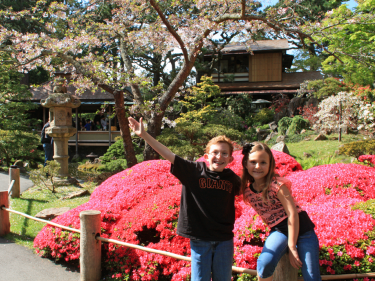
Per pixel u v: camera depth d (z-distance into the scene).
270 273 2.15
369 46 13.60
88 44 9.57
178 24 9.58
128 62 10.33
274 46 22.86
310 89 18.48
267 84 22.33
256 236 3.07
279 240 2.25
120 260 3.35
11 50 9.60
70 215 3.95
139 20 10.63
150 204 3.72
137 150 12.72
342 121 12.99
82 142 16.88
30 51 8.98
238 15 8.52
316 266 2.15
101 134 16.81
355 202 3.37
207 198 2.27
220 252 2.26
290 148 12.79
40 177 7.86
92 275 3.26
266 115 18.78
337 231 2.79
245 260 2.94
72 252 3.66
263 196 2.33
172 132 10.32
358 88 14.08
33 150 12.22
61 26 10.62
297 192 3.89
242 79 23.52
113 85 8.98
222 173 2.36
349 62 15.65
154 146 2.34
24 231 4.86
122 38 10.66
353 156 10.01
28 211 6.09
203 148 9.93
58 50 9.02
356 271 2.64
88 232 3.25
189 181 2.32
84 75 9.16
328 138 13.42
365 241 2.71
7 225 4.72
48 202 6.89
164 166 4.70
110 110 16.94
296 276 2.29
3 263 3.70
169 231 3.38
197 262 2.26
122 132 9.33
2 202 4.66
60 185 8.74
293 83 22.03
